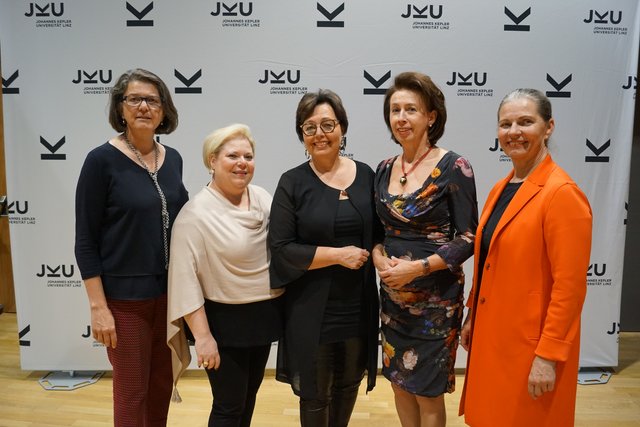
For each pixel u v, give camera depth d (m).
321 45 2.94
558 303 1.53
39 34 2.91
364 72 2.96
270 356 3.27
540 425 1.61
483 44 2.96
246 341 1.85
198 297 1.79
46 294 3.09
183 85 2.96
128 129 1.90
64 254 3.06
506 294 1.65
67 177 3.01
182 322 1.89
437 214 1.82
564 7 2.95
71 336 3.12
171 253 1.82
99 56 2.93
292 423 2.69
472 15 2.94
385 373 2.00
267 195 2.05
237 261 1.81
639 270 3.87
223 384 1.88
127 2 2.90
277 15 2.92
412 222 1.83
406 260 1.85
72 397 2.95
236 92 2.97
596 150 3.07
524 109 1.62
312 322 1.87
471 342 1.81
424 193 1.81
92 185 1.81
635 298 3.90
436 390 1.88
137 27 2.92
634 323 3.93
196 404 2.87
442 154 1.85
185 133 3.01
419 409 2.05
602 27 2.98
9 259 4.14
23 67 2.93
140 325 1.92
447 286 1.87
